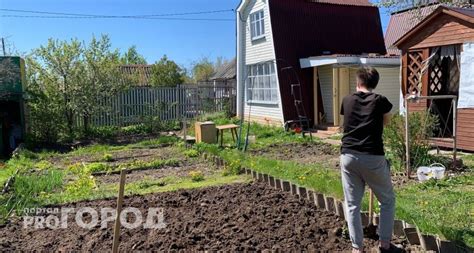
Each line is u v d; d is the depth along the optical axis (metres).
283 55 17.95
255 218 5.53
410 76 12.36
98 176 9.51
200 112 22.78
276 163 9.70
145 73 38.81
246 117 21.36
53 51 17.44
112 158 12.05
